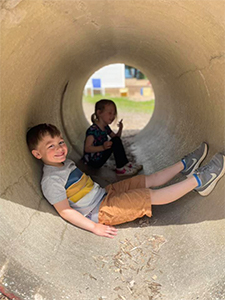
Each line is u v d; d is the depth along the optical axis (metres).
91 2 1.77
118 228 2.24
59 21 1.87
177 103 3.69
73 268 1.68
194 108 2.94
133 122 6.54
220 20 1.59
